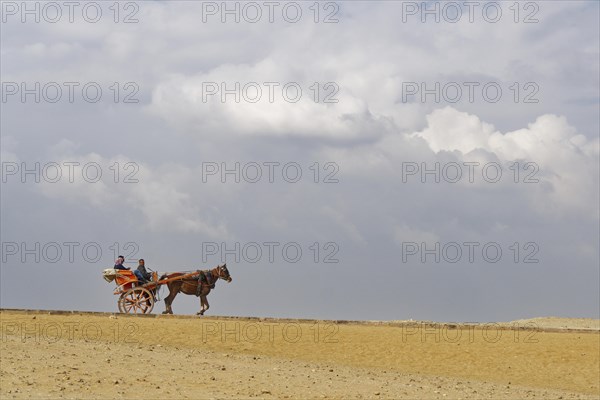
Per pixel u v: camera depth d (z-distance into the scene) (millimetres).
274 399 20562
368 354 28609
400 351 29016
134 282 35312
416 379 25516
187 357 25750
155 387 20984
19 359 22906
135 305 35281
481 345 29953
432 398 22172
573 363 28531
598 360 28828
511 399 23125
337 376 24641
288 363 26578
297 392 21547
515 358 28797
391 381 24594
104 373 22109
